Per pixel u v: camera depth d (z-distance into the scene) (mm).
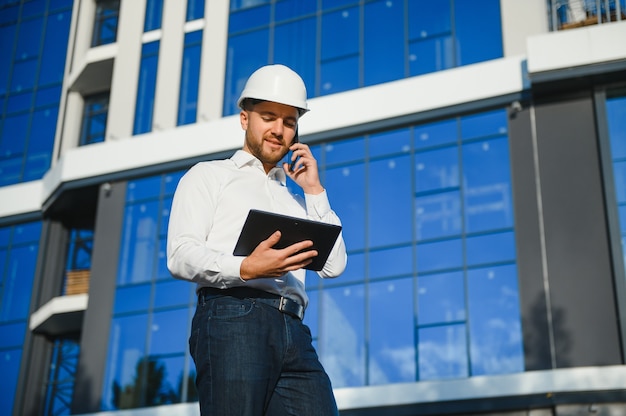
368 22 20156
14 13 26031
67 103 24344
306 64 20406
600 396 15680
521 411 16516
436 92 18703
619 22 17344
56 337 22375
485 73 18453
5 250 23156
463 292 17141
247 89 3611
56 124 24188
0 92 25156
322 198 3863
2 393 21734
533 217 17281
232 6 21844
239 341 3211
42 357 22109
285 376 3299
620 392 15516
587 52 17234
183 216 3410
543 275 16781
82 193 21828
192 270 3236
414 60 19422
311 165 3895
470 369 16531
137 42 22641
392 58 19641
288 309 3336
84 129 24156
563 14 18875
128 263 20375
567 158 17531
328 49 20312
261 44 21109
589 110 17734
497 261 17156
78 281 22109
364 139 19188
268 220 3184
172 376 18891
